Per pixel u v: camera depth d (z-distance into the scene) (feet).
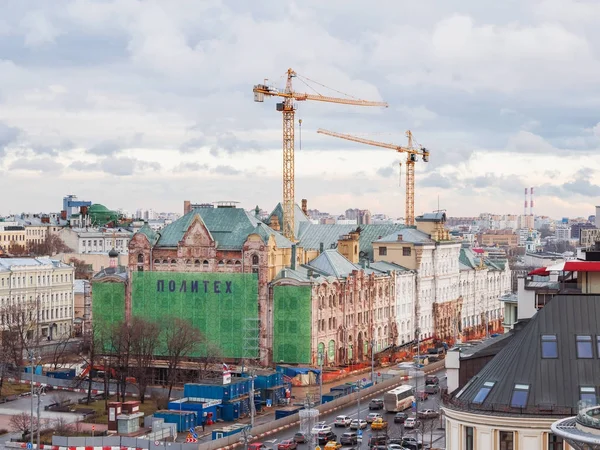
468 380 412.36
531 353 371.56
